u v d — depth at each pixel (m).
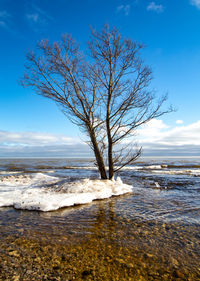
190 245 4.59
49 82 11.33
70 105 11.41
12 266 3.63
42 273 3.44
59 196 8.63
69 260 3.88
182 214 7.03
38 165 42.38
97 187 10.25
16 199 8.33
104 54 11.25
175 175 19.83
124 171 24.48
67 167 34.62
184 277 3.37
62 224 5.96
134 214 7.02
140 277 3.36
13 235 5.08
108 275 3.40
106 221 6.26
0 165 42.25
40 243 4.63
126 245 4.58
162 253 4.21
